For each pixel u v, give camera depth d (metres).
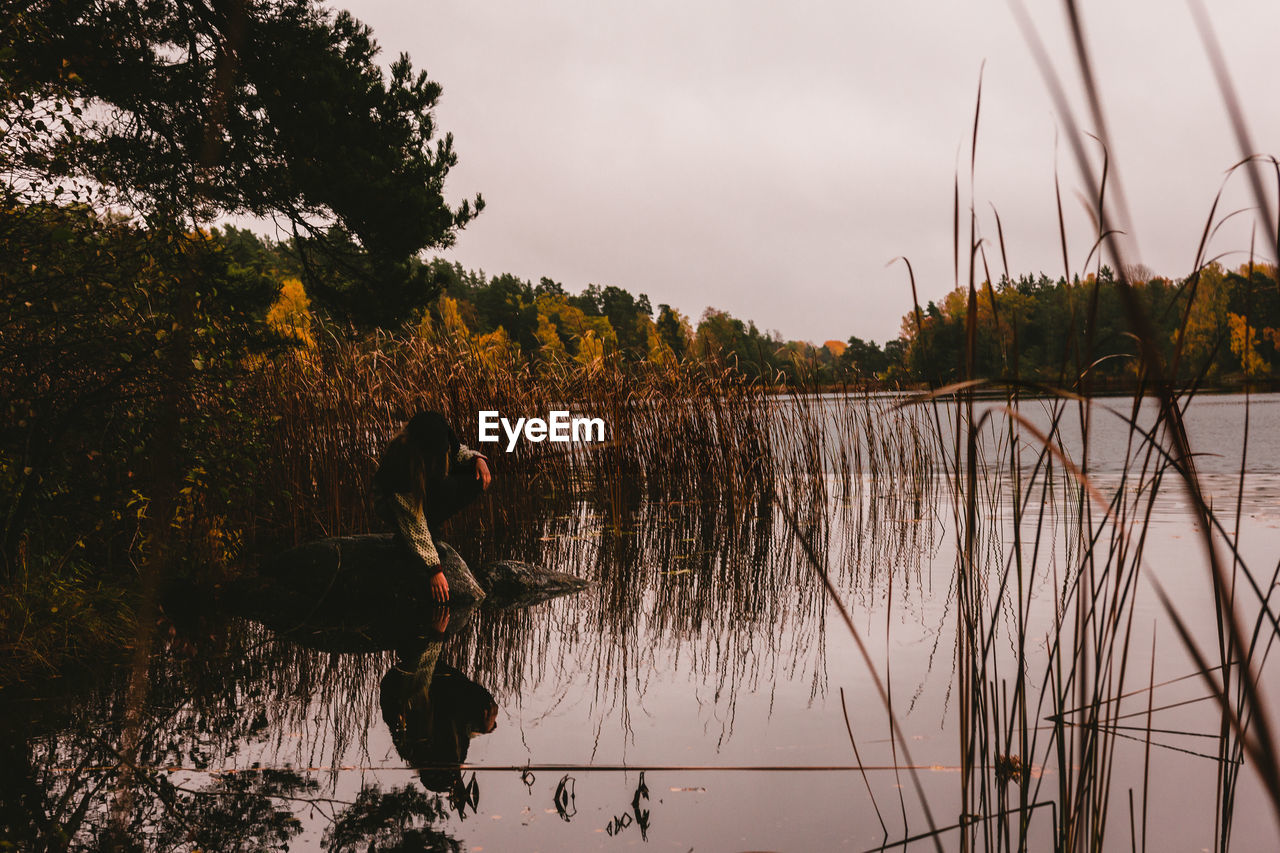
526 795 2.40
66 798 2.39
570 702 3.24
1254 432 15.97
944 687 3.28
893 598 4.84
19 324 3.83
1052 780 2.41
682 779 2.50
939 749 2.67
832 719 2.98
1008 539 6.28
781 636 4.16
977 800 2.30
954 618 4.34
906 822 2.18
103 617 4.31
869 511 8.20
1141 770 2.47
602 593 5.23
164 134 5.65
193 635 4.31
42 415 3.93
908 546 6.41
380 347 8.01
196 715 3.11
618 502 7.52
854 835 2.12
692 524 7.76
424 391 7.97
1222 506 7.23
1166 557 5.34
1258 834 2.07
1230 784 1.80
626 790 2.43
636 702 3.22
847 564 5.86
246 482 5.54
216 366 4.63
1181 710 2.91
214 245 4.47
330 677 3.60
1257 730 0.62
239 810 2.32
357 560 5.18
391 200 6.38
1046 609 4.34
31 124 3.77
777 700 3.21
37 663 3.60
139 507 4.75
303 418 6.88
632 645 4.06
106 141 5.29
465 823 2.23
